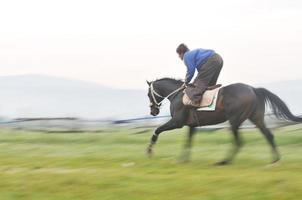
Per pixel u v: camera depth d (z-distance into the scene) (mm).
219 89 13586
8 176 12398
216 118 13625
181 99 13906
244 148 17844
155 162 14266
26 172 12938
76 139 21188
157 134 14492
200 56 13664
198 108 13680
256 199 10461
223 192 10766
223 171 12664
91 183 11617
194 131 14359
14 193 11242
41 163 14461
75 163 14391
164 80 14609
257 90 13547
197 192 10844
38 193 11227
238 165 13633
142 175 12156
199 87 13586
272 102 13445
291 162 13992
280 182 11133
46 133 23344
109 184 11523
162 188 11141
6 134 23047
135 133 23078
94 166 13891
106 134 22469
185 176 12008
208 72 13609
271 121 21703
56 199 10898
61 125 27859
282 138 19641
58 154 17047
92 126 27547
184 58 13789
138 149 18094
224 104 13430
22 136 22109
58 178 12031
